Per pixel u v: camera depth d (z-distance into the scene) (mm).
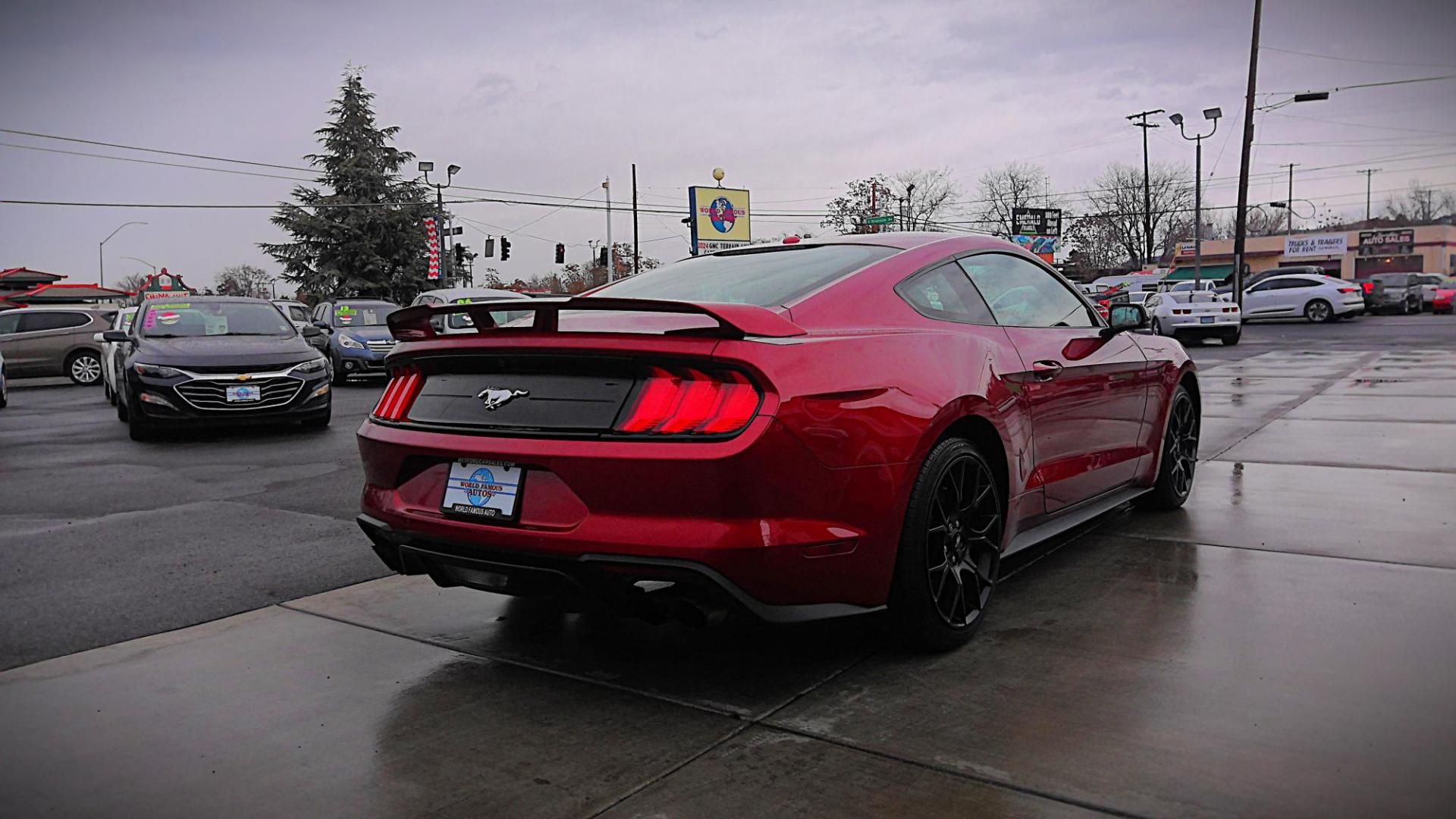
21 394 17469
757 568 2633
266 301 11055
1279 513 4895
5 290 41781
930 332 3227
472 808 2270
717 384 2662
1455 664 2883
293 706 2893
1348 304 29359
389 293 51188
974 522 3324
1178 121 42250
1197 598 3590
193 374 9266
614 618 3643
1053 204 80438
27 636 3580
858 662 3098
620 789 2328
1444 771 2258
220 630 3619
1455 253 58781
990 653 3125
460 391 3043
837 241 3799
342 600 3979
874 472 2828
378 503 3199
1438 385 10836
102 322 20109
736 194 50438
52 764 2541
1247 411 9070
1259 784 2223
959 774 2332
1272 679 2812
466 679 3064
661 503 2627
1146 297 31281
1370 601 3479
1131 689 2785
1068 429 3906
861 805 2211
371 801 2316
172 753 2594
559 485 2756
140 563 4652
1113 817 2113
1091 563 4117
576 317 3377
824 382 2748
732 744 2547
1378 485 5473
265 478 7160
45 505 6203
